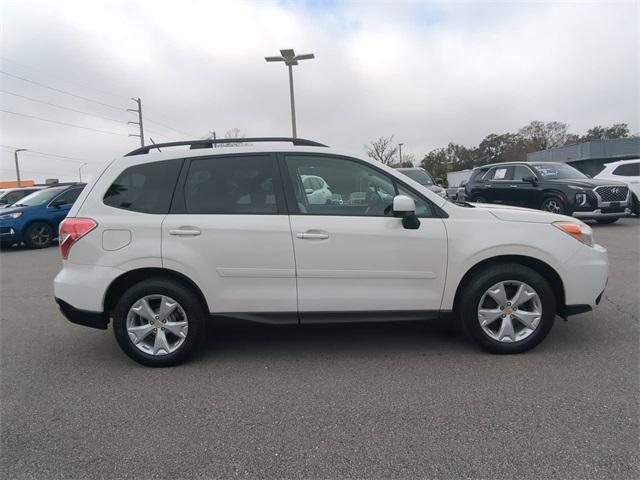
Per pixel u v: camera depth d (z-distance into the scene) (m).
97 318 3.73
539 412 2.91
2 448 2.71
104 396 3.33
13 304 6.10
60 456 2.62
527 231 3.72
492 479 2.31
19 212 11.91
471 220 3.75
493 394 3.17
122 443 2.73
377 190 3.82
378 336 4.39
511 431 2.72
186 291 3.72
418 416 2.92
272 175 3.79
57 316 5.46
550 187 11.47
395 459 2.50
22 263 9.78
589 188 10.99
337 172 3.83
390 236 3.68
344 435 2.74
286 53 17.42
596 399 3.05
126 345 3.76
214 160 3.84
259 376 3.60
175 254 3.65
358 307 3.75
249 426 2.88
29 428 2.92
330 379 3.50
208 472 2.44
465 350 3.96
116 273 3.68
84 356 4.13
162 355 3.78
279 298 3.72
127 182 3.83
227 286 3.72
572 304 3.78
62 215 12.73
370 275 3.71
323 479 2.36
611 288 5.73
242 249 3.67
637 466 2.37
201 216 3.71
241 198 3.76
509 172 12.83
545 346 3.97
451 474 2.36
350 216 3.73
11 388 3.50
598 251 3.84
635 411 2.89
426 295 3.75
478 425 2.79
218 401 3.21
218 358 3.98
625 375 3.38
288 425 2.87
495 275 3.69
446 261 3.71
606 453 2.48
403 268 3.71
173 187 3.78
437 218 3.75
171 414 3.05
